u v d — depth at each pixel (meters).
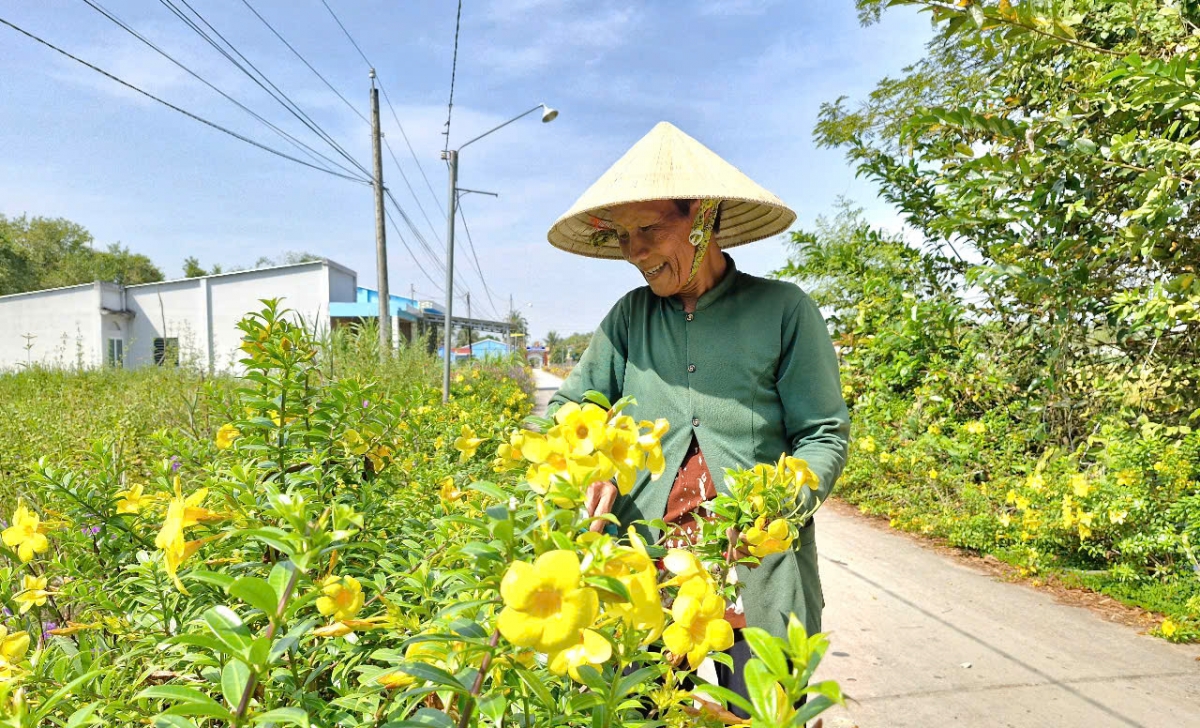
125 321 29.02
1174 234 4.75
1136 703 3.21
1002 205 5.77
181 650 1.38
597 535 0.84
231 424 1.83
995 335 7.04
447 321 11.63
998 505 6.11
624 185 1.86
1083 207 5.08
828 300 9.56
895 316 8.34
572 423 0.99
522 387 17.97
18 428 4.56
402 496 2.14
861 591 4.81
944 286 8.34
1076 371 6.11
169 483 1.87
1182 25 4.38
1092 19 5.05
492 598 0.96
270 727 1.09
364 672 1.05
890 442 7.50
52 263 50.62
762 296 1.98
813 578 1.83
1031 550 5.21
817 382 1.90
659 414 2.01
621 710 1.12
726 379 1.93
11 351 27.39
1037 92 5.70
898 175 7.85
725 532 1.31
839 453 1.78
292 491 1.52
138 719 1.24
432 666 0.88
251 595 0.79
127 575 1.71
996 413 6.96
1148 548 4.58
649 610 0.83
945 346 7.78
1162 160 4.11
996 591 4.83
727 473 1.31
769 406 1.94
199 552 1.53
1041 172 5.19
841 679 3.46
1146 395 5.44
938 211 7.73
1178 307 4.39
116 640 1.61
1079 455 5.88
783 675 0.65
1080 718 3.08
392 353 11.70
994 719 3.08
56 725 1.22
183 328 29.16
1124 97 4.60
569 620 0.70
